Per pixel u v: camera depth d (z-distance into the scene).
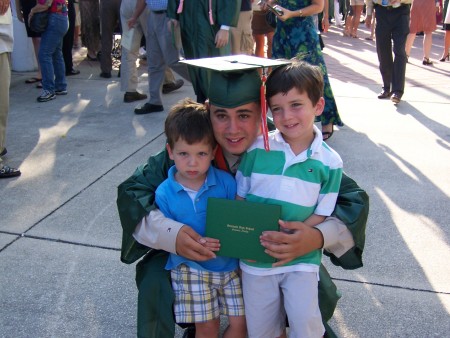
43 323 2.73
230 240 2.10
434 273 3.12
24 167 4.68
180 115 2.15
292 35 5.01
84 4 9.15
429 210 3.87
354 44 12.08
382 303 2.87
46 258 3.30
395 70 6.51
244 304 2.25
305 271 2.16
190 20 5.07
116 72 8.60
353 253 2.23
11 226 3.67
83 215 3.83
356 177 4.44
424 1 9.03
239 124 2.18
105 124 5.88
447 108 6.42
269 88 2.13
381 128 5.66
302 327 2.12
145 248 2.35
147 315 2.19
